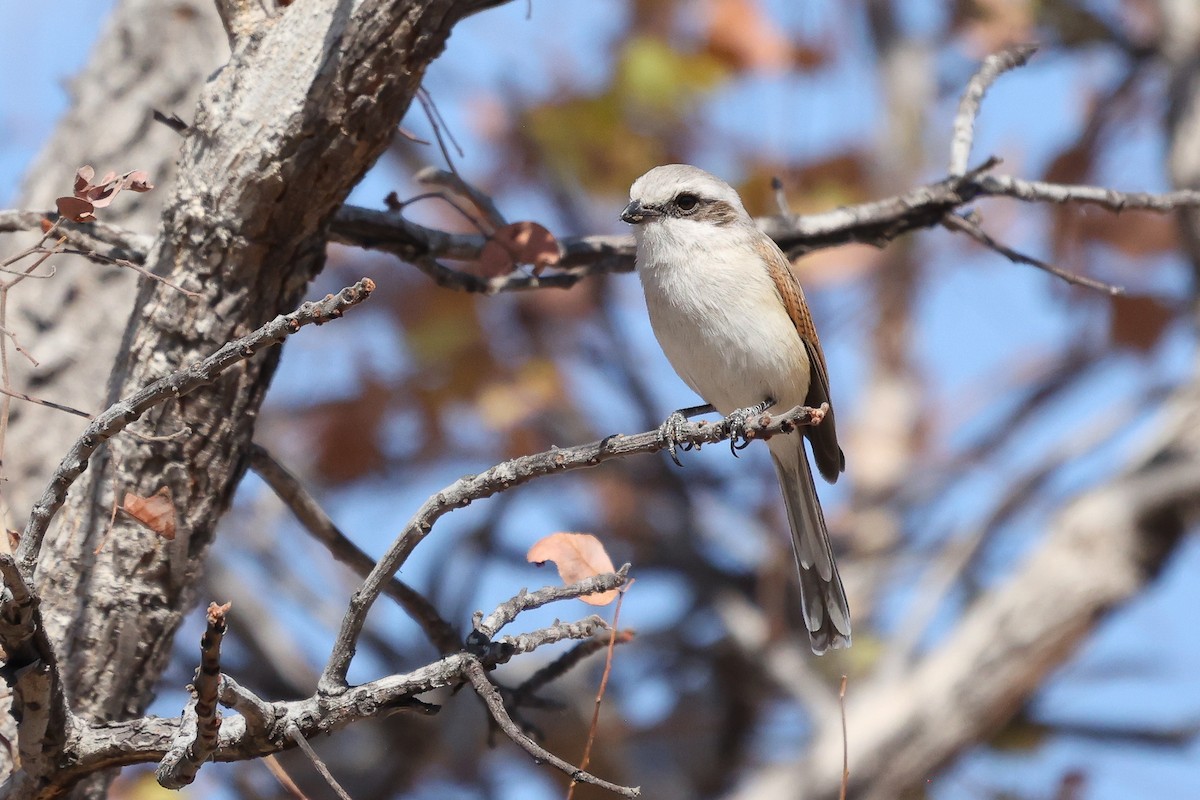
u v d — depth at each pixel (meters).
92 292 9.32
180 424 6.85
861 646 15.07
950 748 13.47
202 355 6.85
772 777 13.73
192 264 6.81
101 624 6.86
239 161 6.67
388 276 15.58
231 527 14.31
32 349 9.09
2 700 6.70
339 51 6.55
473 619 6.03
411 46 6.57
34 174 10.25
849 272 16.69
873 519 16.56
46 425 8.90
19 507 8.61
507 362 15.49
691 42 15.54
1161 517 14.12
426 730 13.01
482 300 15.70
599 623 6.18
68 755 5.90
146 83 10.27
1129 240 15.99
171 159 10.06
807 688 14.06
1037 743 14.69
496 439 15.65
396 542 5.97
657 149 15.28
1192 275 15.42
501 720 5.70
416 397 15.26
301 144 6.61
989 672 13.66
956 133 9.30
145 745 5.89
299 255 6.98
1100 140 16.12
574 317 15.99
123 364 6.89
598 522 15.66
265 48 6.73
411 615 8.09
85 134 10.19
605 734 13.08
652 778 14.21
